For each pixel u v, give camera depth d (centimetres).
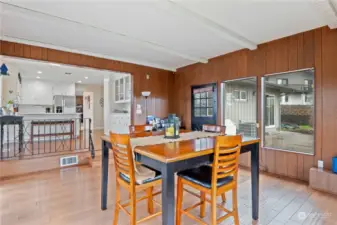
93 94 1112
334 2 240
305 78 346
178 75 595
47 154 433
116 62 495
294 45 350
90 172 395
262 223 221
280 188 313
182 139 229
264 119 395
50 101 895
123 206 210
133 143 206
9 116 430
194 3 247
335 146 306
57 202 270
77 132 691
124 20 290
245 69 422
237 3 247
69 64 422
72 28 300
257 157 231
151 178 198
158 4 240
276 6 254
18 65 587
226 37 339
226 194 295
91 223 221
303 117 351
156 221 226
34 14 264
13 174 374
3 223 220
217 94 480
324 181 298
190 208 214
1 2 240
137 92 534
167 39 368
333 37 308
